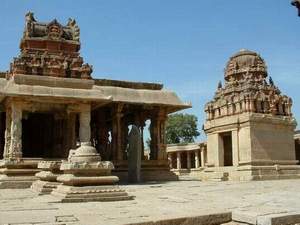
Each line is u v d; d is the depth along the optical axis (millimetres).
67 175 12711
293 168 31406
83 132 24406
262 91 32562
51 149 29453
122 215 8648
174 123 81188
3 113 29016
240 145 31109
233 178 30078
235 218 8398
